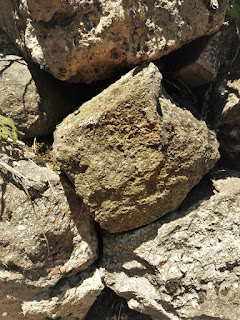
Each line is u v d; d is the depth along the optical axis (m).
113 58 0.63
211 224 0.67
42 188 0.64
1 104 0.67
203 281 0.65
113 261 0.71
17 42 0.67
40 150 0.70
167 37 0.63
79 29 0.58
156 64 0.72
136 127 0.59
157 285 0.68
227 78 0.75
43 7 0.56
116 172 0.60
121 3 0.57
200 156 0.63
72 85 0.73
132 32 0.60
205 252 0.66
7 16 0.67
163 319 0.71
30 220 0.63
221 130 0.76
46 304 0.69
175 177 0.62
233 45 0.75
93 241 0.70
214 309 0.65
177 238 0.67
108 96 0.59
